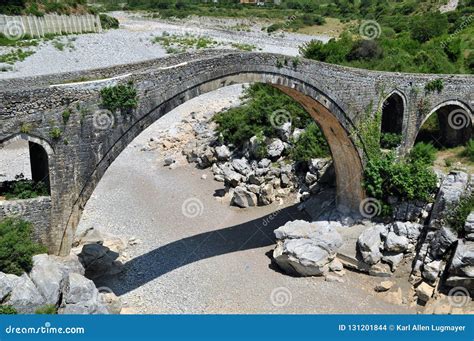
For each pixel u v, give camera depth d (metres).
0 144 19.31
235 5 90.25
